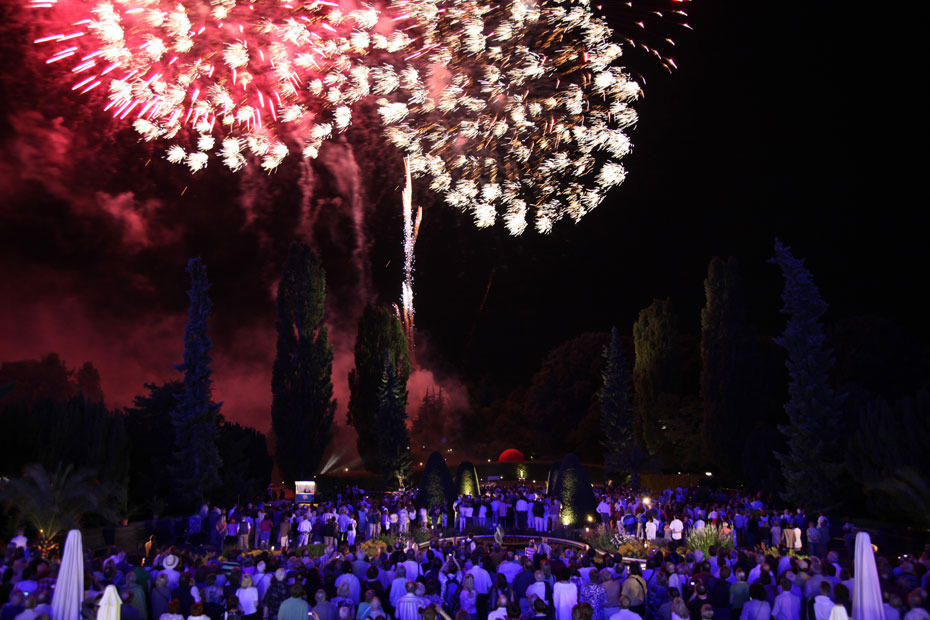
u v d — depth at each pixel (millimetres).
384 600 12648
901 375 38281
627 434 49781
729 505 29844
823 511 26594
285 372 45312
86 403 27719
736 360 42719
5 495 19297
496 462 64562
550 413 70312
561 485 31688
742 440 41812
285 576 11914
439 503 32969
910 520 22141
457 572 14234
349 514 27406
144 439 32219
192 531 25531
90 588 11602
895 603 9672
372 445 50688
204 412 31047
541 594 12125
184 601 11320
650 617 12891
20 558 13188
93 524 24547
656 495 43875
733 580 12727
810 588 11547
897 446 22984
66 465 25453
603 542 25953
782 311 28828
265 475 40438
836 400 27453
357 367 51906
